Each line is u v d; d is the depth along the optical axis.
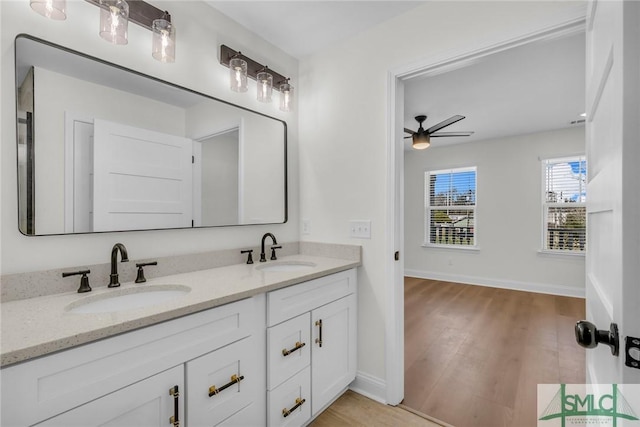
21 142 1.13
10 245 1.11
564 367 2.25
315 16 1.85
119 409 0.89
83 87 1.29
